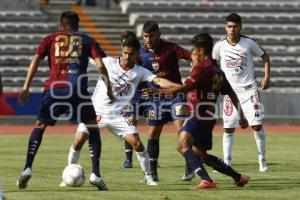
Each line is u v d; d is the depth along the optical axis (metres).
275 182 34.41
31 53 93.62
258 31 101.00
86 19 100.50
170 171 39.41
